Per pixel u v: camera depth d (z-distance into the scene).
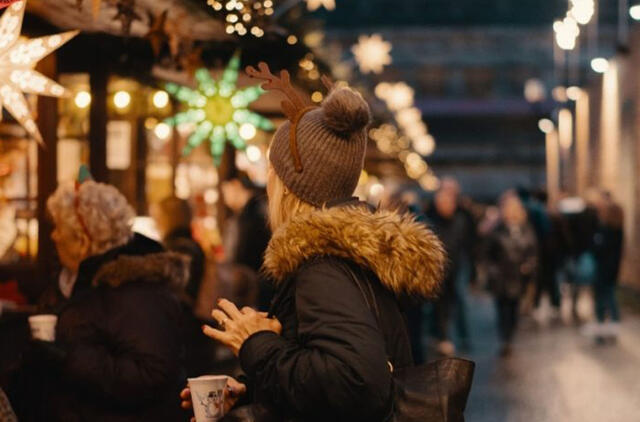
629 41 31.89
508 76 75.31
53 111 9.47
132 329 5.70
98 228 5.91
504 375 15.78
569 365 16.73
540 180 75.38
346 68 16.30
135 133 11.59
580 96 44.38
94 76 9.97
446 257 4.33
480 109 65.88
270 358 4.06
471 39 74.88
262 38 10.20
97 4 6.67
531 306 25.39
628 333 20.81
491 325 23.73
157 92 10.49
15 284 9.22
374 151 29.20
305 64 11.42
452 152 74.69
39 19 8.68
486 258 18.34
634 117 31.00
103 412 5.73
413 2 78.25
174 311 5.86
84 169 6.20
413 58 74.88
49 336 5.70
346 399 3.85
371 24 78.00
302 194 4.30
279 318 4.21
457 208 18.80
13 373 5.78
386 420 4.00
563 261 25.94
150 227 9.77
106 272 5.78
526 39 75.00
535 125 72.75
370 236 4.09
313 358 3.90
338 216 4.12
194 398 4.55
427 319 19.36
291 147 4.28
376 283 4.20
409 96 25.84
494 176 76.19
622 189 33.22
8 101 5.43
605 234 19.84
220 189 16.36
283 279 4.19
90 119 10.09
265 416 4.09
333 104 4.24
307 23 12.42
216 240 14.62
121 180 11.44
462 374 4.16
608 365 16.62
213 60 10.43
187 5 8.55
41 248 9.33
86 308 5.77
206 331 4.20
